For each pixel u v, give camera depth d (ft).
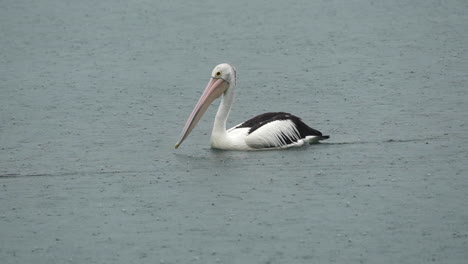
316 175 52.42
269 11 123.44
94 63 92.27
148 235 43.80
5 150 59.72
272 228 44.21
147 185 51.44
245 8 126.62
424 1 125.90
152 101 74.38
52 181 52.75
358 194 48.78
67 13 125.80
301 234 43.34
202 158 56.95
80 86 81.00
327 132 62.64
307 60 90.43
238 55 94.68
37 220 46.32
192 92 77.66
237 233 43.70
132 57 95.14
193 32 109.60
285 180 51.55
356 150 57.57
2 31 113.19
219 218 45.80
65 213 47.21
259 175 52.65
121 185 51.65
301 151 57.93
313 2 129.90
